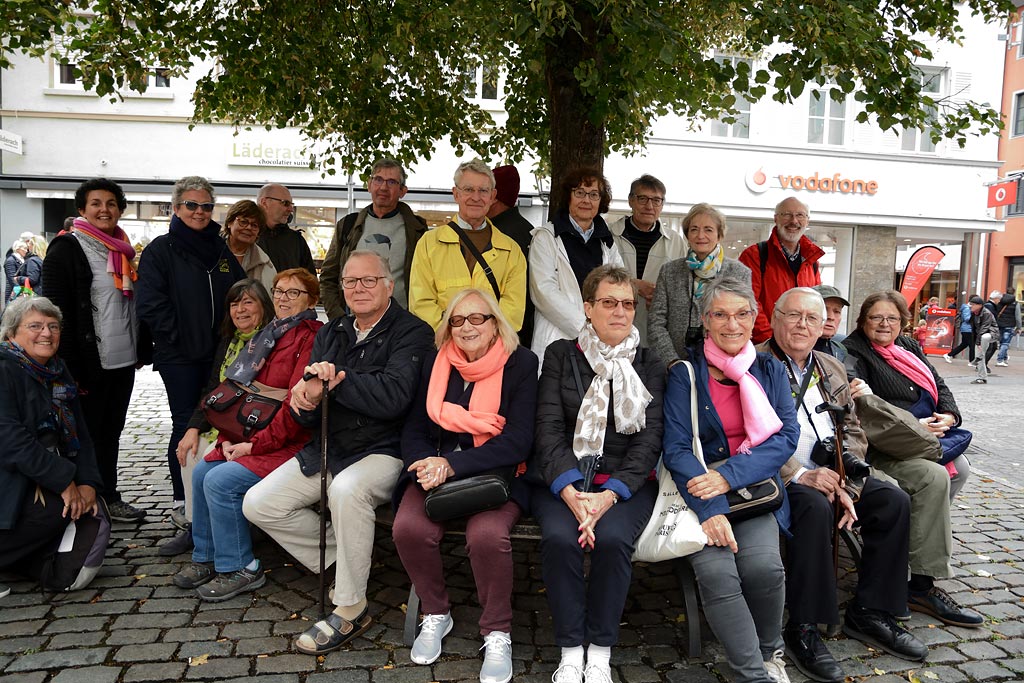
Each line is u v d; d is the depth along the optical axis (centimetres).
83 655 275
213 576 343
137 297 397
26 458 317
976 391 1147
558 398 305
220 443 346
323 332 344
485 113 712
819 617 282
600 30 420
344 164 709
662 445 295
